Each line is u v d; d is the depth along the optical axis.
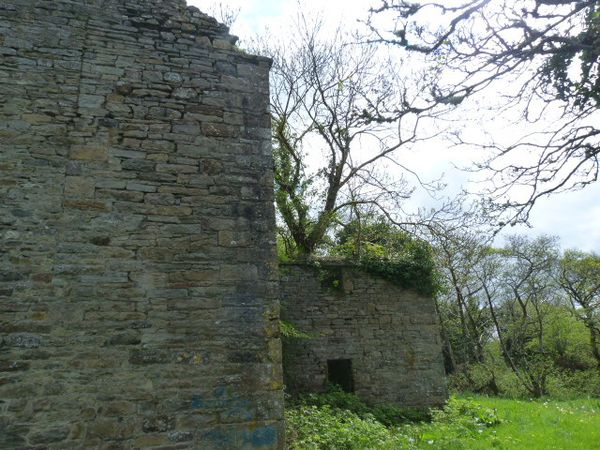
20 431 4.35
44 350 4.62
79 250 5.01
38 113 5.33
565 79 5.77
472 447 8.20
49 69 5.53
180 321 5.11
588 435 9.08
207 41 6.33
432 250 13.34
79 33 5.78
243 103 6.22
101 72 5.72
